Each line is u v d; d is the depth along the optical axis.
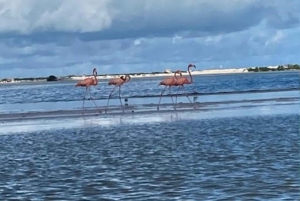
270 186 33.09
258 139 53.09
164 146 51.16
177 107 94.00
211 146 49.91
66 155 48.25
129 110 90.88
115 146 52.41
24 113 90.69
